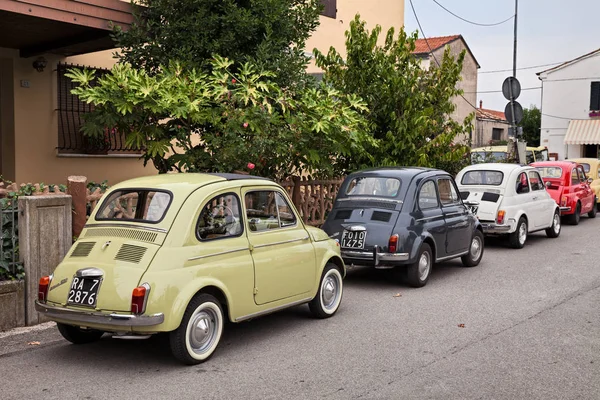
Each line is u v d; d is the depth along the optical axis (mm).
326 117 10266
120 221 6094
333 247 7793
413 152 13852
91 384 5418
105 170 12680
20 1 8805
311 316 7812
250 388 5348
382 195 9680
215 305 6039
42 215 7238
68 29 10086
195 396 5156
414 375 5703
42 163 11773
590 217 19594
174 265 5672
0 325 6941
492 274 10656
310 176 12516
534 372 5809
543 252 13039
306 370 5820
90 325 5598
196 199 6059
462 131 14539
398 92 13695
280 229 7023
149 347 6496
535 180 14430
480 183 13297
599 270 11047
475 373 5770
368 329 7250
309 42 17359
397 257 9086
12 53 11375
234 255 6262
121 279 5551
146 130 9695
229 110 9828
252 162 10031
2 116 11516
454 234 10344
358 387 5391
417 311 8109
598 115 38406
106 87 9180
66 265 5980
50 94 11852
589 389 5395
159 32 10492
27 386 5363
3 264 6980
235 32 10531
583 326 7418
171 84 9375
